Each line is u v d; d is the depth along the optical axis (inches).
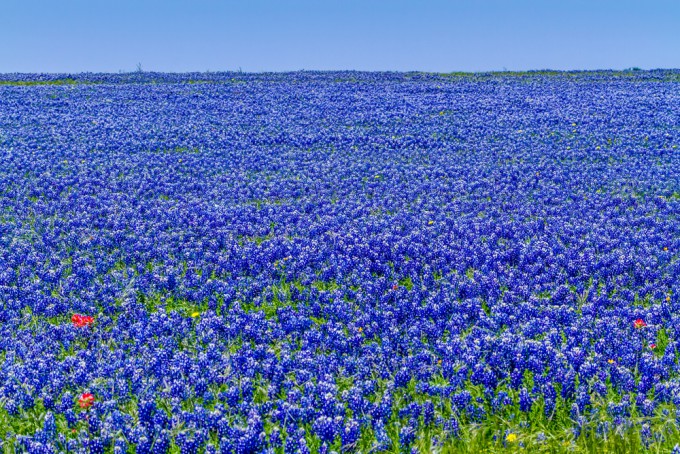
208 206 579.8
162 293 386.9
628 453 211.3
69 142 911.0
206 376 272.4
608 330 313.4
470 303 348.2
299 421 239.6
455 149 873.5
